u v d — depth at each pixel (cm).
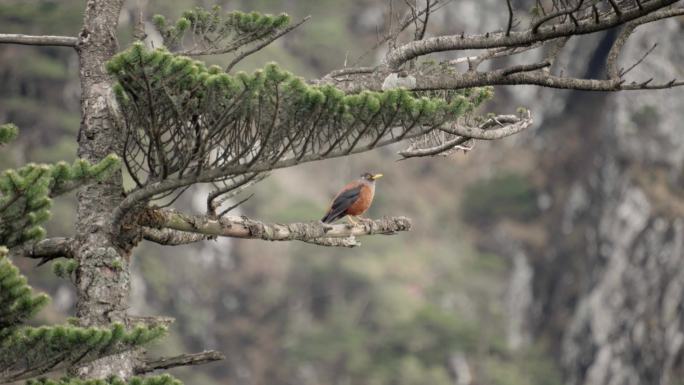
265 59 6675
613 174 6725
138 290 5856
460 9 7012
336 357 6194
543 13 852
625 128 6625
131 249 859
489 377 6294
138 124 783
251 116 768
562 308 6981
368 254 6812
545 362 6731
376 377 6081
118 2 914
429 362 6234
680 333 6291
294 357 6219
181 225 863
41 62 6122
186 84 748
